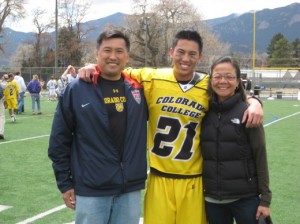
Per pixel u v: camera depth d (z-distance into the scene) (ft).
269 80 137.49
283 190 20.22
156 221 10.94
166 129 10.98
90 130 9.97
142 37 167.53
